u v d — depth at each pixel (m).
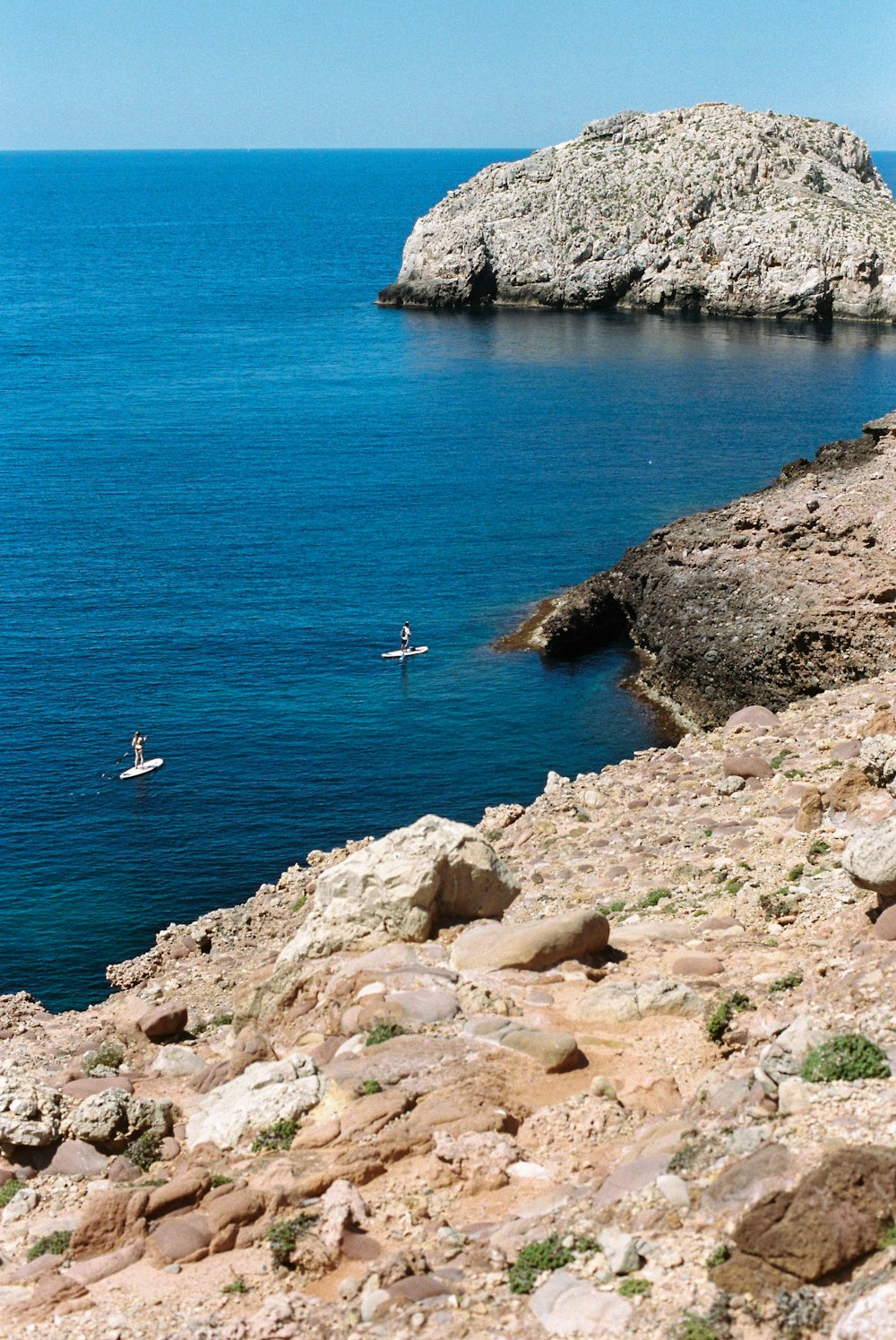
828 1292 12.50
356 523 99.56
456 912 24.55
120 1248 16.64
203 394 146.88
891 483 74.62
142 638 76.69
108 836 55.69
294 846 55.06
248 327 196.88
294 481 111.44
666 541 74.62
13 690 69.44
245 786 59.91
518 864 35.75
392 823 56.75
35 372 158.38
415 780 60.53
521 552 93.00
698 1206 14.49
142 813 57.47
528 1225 15.32
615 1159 16.64
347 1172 17.11
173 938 37.34
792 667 62.44
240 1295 15.27
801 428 129.12
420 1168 17.20
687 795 38.12
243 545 94.19
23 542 93.81
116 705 68.06
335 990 22.58
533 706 68.50
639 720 67.00
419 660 74.25
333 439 126.19
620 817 37.84
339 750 63.34
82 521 99.44
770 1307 12.54
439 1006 21.20
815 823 31.55
